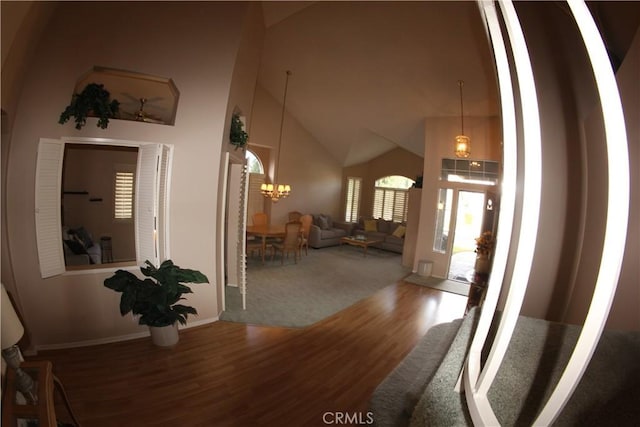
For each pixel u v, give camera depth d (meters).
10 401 1.39
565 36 1.62
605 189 1.33
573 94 1.61
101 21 2.79
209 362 2.70
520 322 1.09
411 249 6.80
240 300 4.19
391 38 4.38
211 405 2.17
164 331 2.87
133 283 2.67
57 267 2.73
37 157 2.60
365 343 3.22
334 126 7.75
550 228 1.64
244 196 3.96
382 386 1.12
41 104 2.63
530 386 0.84
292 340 3.19
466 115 5.62
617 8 1.42
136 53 2.91
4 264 2.53
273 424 2.03
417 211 6.70
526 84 0.61
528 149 0.60
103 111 2.76
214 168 3.27
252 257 6.72
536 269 1.68
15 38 2.19
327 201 9.53
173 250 3.17
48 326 2.73
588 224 1.51
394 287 5.28
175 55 3.04
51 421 1.38
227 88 3.21
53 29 2.64
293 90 6.85
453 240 6.03
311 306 4.15
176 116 3.10
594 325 0.47
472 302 3.44
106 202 5.30
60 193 2.73
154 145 2.93
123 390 2.27
